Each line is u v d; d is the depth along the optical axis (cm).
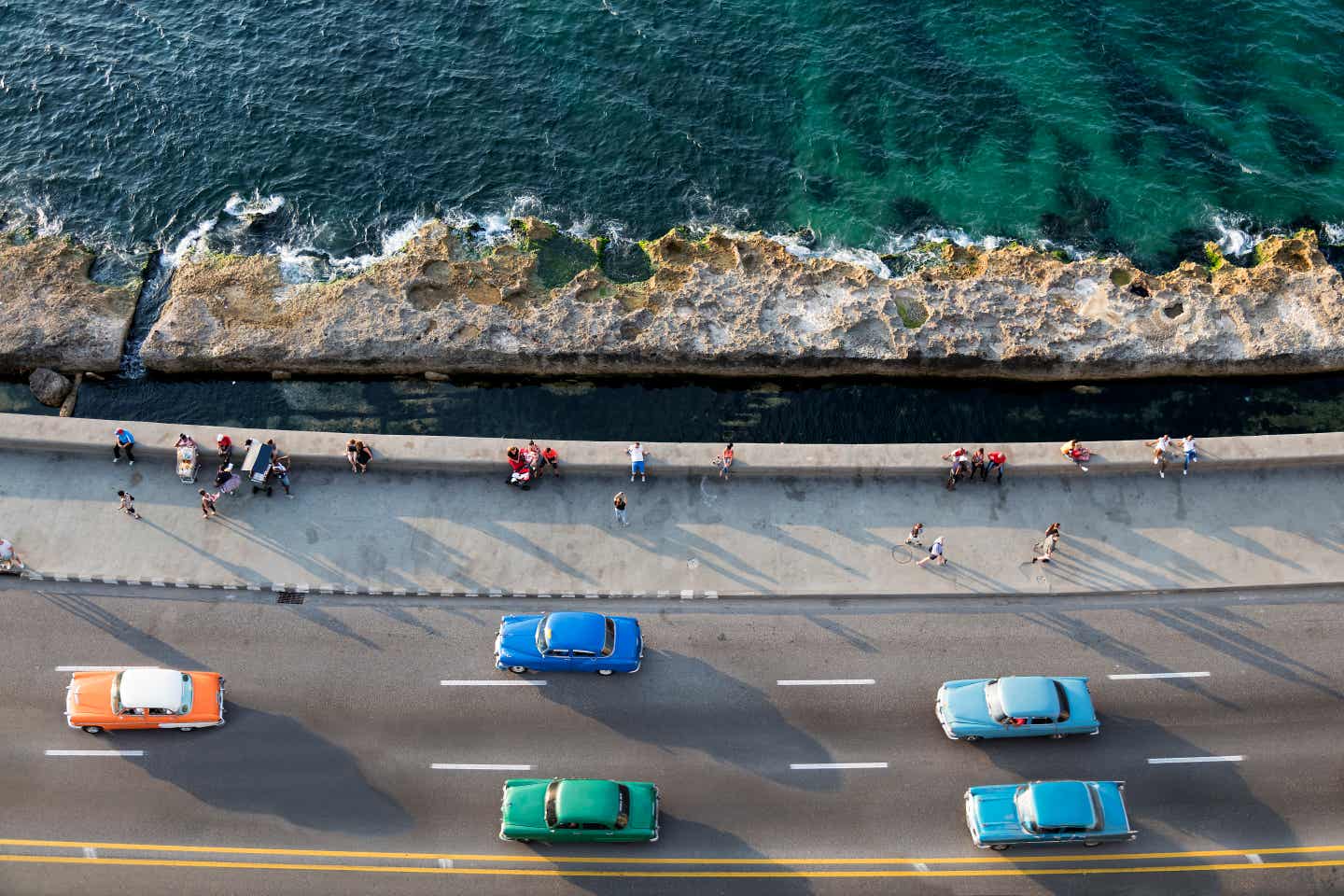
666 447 4000
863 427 4644
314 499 3909
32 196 5350
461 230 5206
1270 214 5284
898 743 3459
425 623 3662
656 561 3812
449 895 3175
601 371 4747
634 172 5500
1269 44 6012
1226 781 3419
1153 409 4675
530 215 5288
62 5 6350
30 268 4950
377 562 3775
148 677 3344
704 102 5816
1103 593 3784
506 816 3183
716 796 3350
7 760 3331
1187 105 5756
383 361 4678
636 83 5909
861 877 3234
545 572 3775
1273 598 3794
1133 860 3288
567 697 3519
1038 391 4747
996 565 3828
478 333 4675
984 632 3700
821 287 4875
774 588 3753
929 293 4856
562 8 6291
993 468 3991
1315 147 5566
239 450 3959
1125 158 5531
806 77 5931
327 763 3375
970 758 3441
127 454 3931
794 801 3347
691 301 4803
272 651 3578
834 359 4688
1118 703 3553
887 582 3775
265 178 5453
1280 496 4006
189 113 5753
